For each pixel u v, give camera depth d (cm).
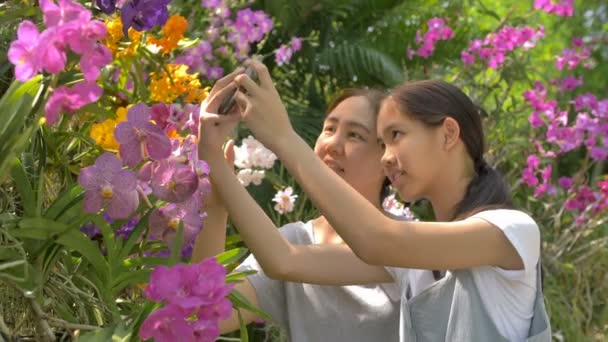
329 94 465
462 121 172
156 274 121
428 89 172
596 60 773
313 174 151
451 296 166
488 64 434
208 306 121
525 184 472
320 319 196
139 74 188
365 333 195
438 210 175
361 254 154
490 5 693
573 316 415
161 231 142
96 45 127
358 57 445
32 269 135
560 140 438
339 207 151
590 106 448
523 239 158
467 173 174
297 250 177
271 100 153
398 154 171
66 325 135
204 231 168
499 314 159
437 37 446
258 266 197
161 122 156
